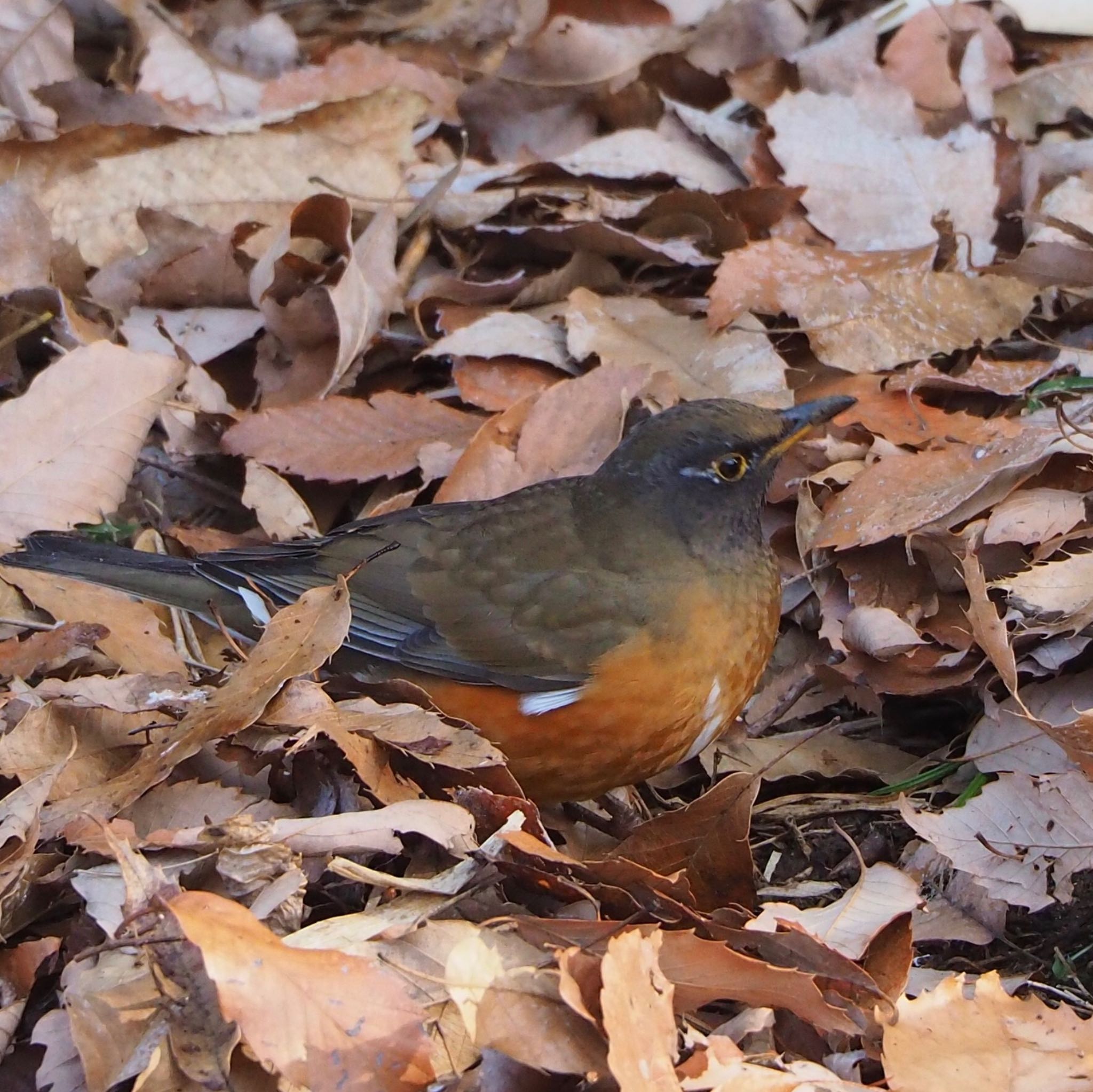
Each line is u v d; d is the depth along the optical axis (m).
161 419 9.43
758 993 5.70
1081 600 7.71
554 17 11.80
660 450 7.55
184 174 10.44
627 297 10.21
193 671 8.16
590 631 7.28
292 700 6.72
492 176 11.09
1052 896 6.87
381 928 5.87
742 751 8.25
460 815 6.36
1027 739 7.66
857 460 9.05
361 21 13.57
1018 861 6.93
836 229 10.72
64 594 8.23
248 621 7.86
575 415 9.19
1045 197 10.75
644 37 11.91
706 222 10.72
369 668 7.69
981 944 6.93
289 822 6.31
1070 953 6.93
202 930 5.21
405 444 9.30
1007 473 8.50
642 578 7.36
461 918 6.08
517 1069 5.42
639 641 7.25
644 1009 5.25
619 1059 5.05
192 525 9.55
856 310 9.70
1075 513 8.27
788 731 8.45
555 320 10.09
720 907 6.91
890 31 12.31
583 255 10.42
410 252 10.62
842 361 9.57
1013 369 9.43
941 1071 5.51
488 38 13.37
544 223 10.86
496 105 11.94
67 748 6.89
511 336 9.77
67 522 8.48
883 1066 5.64
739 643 7.51
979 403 9.58
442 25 13.42
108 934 5.84
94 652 8.00
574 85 11.88
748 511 7.61
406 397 9.45
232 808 6.74
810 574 8.62
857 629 8.16
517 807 6.44
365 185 10.77
